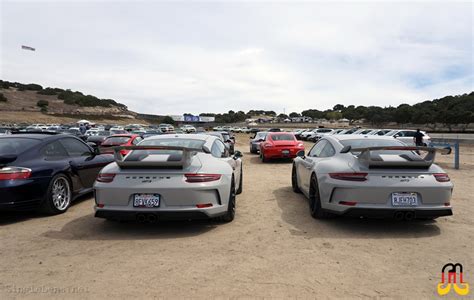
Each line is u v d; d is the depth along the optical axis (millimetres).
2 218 5000
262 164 13125
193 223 4711
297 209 5559
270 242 3912
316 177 4828
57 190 5246
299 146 13664
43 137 5555
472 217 5062
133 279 2939
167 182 4000
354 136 5645
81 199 6410
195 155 4512
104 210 4031
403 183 4082
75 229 4430
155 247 3748
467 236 4164
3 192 4449
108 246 3783
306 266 3230
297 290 2748
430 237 4117
